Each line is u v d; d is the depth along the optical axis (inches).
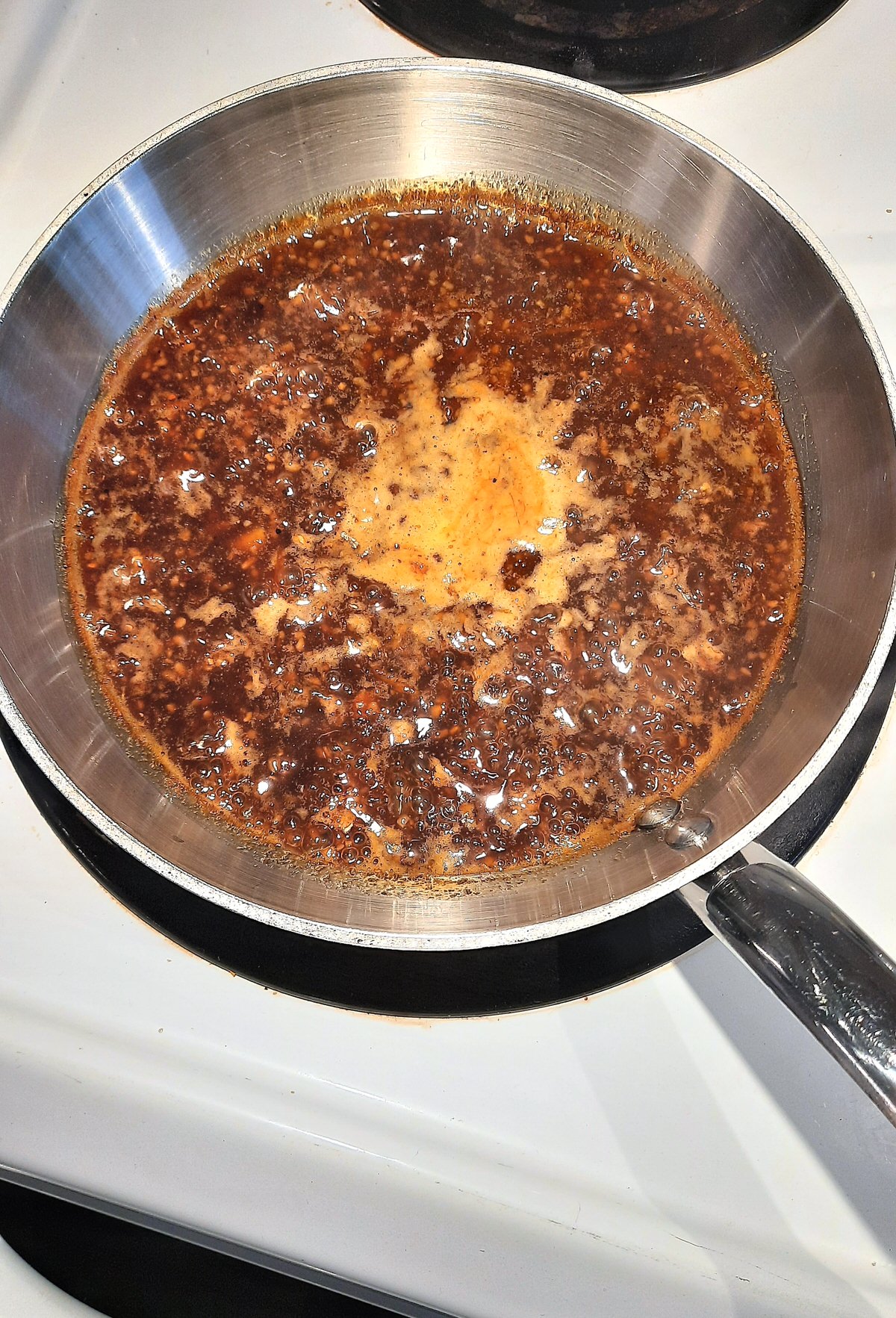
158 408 16.7
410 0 16.6
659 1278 14.7
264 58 16.8
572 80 15.4
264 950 15.3
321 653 16.3
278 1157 14.9
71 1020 15.1
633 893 14.0
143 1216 15.2
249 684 16.2
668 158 15.8
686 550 16.5
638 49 16.8
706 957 15.3
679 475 16.7
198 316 16.9
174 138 15.4
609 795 15.9
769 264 16.0
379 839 15.8
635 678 16.2
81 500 16.5
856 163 16.7
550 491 16.7
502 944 13.6
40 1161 14.9
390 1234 14.9
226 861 15.5
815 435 16.2
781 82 16.9
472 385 17.0
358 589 16.4
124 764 15.8
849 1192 14.8
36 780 15.5
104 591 16.3
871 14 17.0
